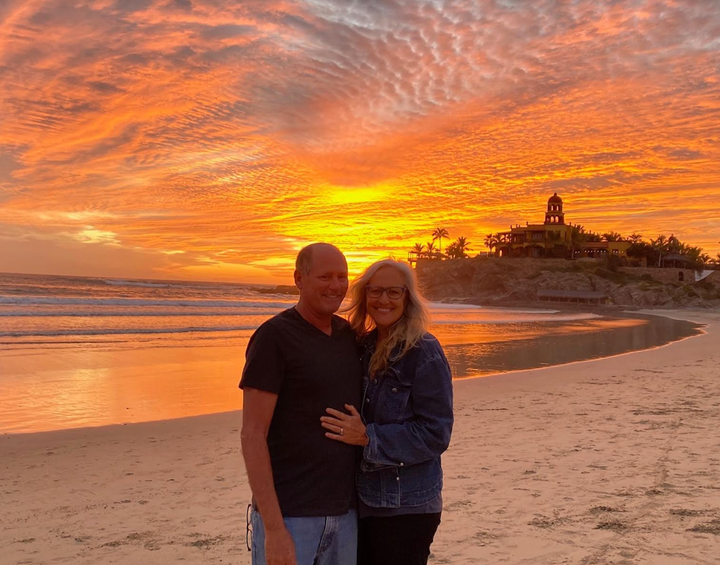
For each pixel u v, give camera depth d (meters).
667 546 4.25
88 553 4.52
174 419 10.27
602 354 21.55
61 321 30.64
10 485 6.46
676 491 5.54
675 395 11.45
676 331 37.62
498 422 9.20
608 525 4.72
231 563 4.30
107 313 36.12
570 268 127.12
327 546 2.41
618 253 135.00
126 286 95.62
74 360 17.56
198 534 4.91
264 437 2.32
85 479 6.70
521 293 124.62
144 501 5.84
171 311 42.09
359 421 2.41
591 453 7.09
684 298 109.88
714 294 114.38
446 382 2.53
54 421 10.17
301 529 2.35
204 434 9.15
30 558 4.43
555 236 139.12
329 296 2.45
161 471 7.04
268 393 2.33
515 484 5.93
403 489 2.48
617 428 8.48
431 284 147.88
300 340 2.41
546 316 62.50
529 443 7.73
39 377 14.58
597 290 118.38
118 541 4.77
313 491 2.37
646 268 124.25
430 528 2.53
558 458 6.91
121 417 10.59
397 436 2.41
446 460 6.93
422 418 2.49
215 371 16.17
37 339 22.61
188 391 13.26
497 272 134.75
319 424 2.39
